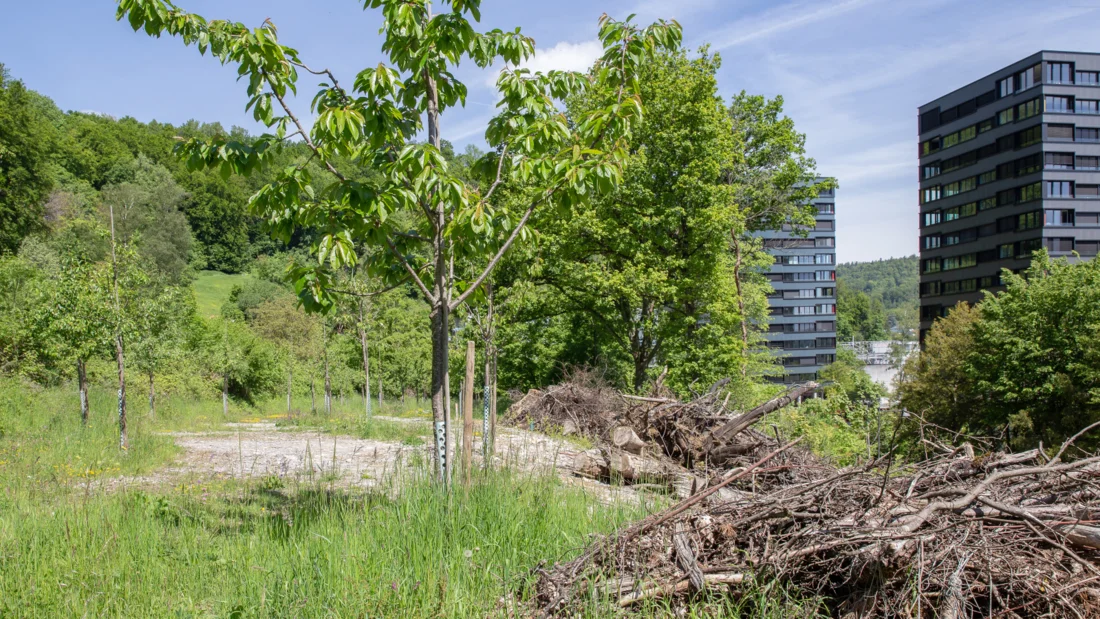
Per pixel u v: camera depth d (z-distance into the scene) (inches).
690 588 154.0
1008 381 1106.7
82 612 159.2
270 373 1327.5
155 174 2822.3
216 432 629.9
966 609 141.1
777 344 3774.6
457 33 195.5
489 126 236.7
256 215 203.3
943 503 157.8
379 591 157.2
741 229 884.0
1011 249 2783.0
